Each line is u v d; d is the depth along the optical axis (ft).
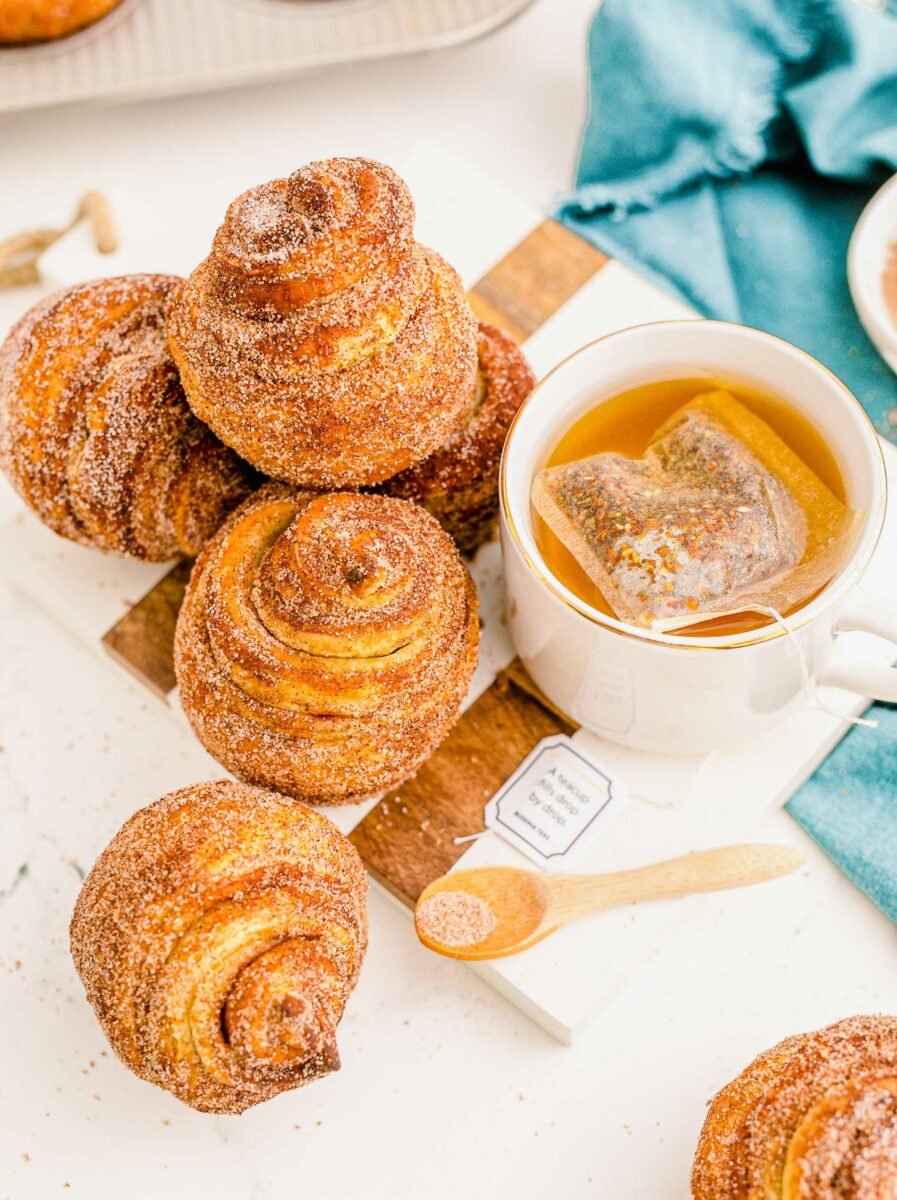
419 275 1.38
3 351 1.51
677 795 1.53
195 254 1.85
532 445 1.47
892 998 1.52
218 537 1.47
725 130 1.89
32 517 1.71
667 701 1.43
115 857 1.37
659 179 1.92
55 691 1.68
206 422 1.43
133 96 1.90
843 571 1.37
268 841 1.35
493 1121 1.48
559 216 1.91
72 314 1.48
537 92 2.03
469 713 1.58
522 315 1.75
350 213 1.32
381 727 1.39
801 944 1.54
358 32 1.93
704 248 1.90
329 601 1.36
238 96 2.04
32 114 1.90
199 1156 1.47
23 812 1.63
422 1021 1.52
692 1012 1.52
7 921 1.58
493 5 1.94
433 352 1.38
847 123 1.90
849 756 1.58
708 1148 1.32
